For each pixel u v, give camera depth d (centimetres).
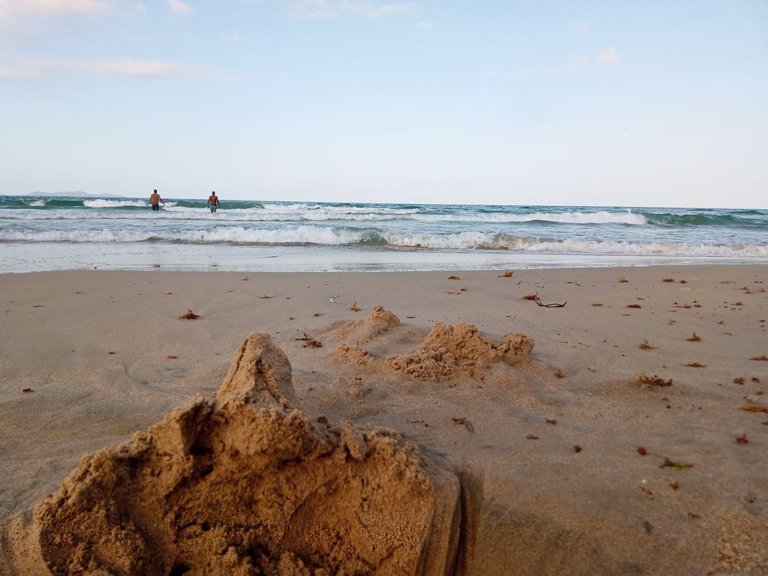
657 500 255
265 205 4166
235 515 236
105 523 216
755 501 253
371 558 237
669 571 223
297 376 409
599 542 236
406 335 522
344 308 695
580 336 562
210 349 510
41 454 301
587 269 1134
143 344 528
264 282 900
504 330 578
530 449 301
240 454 229
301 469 243
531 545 241
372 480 247
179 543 228
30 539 217
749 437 323
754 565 220
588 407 370
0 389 402
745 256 1638
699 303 764
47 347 516
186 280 913
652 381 409
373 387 388
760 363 479
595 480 269
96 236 1717
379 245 1803
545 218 2964
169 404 371
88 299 745
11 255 1305
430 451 295
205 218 2617
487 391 387
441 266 1255
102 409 362
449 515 247
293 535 239
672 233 2314
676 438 320
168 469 226
